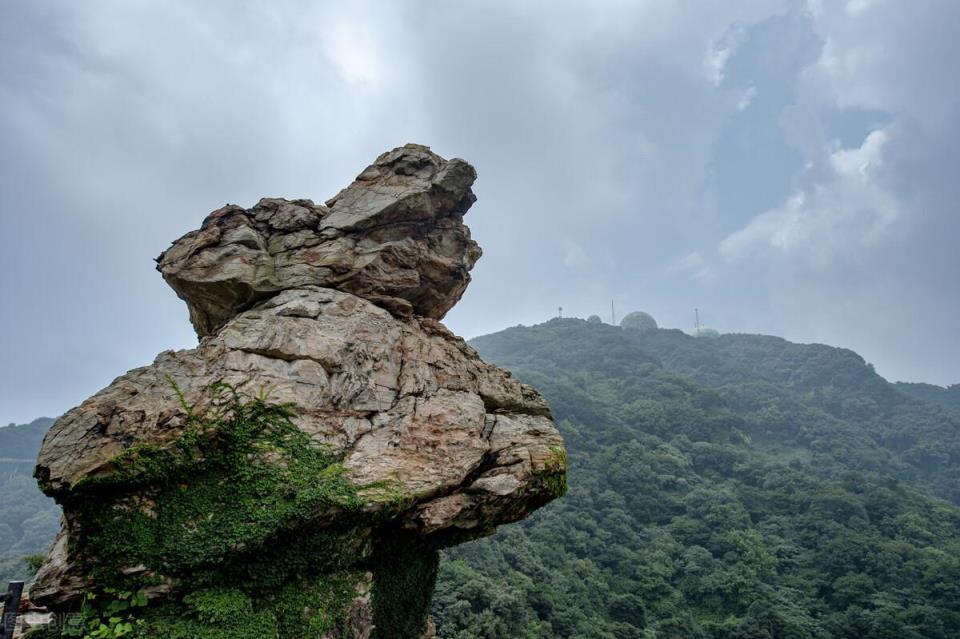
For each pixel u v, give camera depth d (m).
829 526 67.25
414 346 13.54
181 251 13.48
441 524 10.98
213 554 8.75
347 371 11.76
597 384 126.06
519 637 38.81
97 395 9.59
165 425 9.48
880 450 110.75
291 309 12.24
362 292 13.84
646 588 55.09
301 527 9.52
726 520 69.50
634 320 190.88
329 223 14.23
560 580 50.81
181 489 9.22
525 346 162.25
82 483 8.36
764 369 158.50
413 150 15.45
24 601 10.21
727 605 55.38
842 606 55.44
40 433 117.12
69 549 8.49
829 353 154.62
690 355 163.38
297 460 9.96
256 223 14.26
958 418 122.44
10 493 91.75
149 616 8.49
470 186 15.53
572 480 76.62
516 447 12.68
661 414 104.12
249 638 8.55
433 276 15.19
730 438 99.88
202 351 11.05
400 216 14.59
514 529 59.34
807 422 118.44
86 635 7.95
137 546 8.62
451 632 36.41
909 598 54.88
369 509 9.90
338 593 10.12
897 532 68.69
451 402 12.82
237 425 9.92
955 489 99.62
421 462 11.27
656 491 77.62
